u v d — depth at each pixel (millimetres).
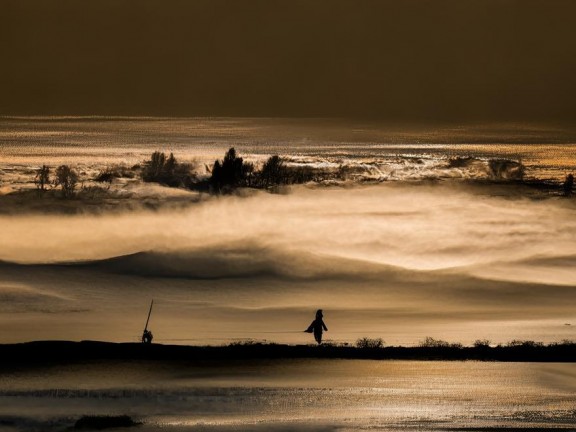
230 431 50906
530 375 61250
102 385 58438
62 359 63344
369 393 57156
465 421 52938
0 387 57562
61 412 53750
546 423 52781
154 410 54156
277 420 52875
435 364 63562
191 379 59875
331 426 51906
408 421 52875
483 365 63344
